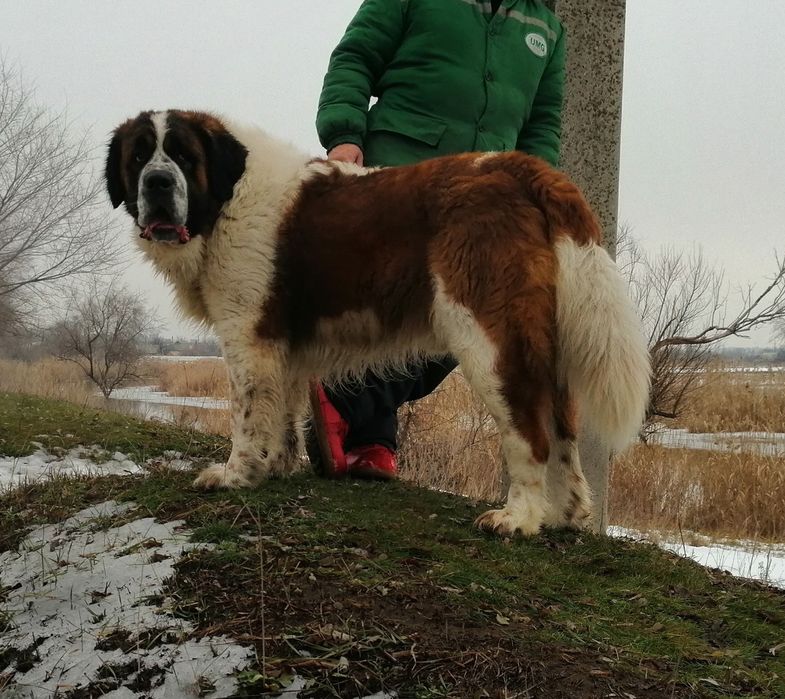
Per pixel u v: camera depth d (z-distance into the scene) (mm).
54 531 1835
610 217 2914
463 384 4430
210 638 1261
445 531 1756
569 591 1552
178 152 1945
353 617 1295
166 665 1227
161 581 1462
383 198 1896
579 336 1760
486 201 1767
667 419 6422
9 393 4781
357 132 2189
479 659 1201
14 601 1539
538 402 1745
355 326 1980
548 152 2396
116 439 3240
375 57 2209
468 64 2160
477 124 2197
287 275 1967
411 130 2168
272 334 1985
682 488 4477
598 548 1822
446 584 1441
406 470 4176
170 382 11234
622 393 1756
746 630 1523
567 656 1250
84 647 1327
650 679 1224
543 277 1725
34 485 2240
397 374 2359
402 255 1863
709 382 6426
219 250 1969
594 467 2797
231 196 1971
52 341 13172
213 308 2016
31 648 1379
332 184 1981
